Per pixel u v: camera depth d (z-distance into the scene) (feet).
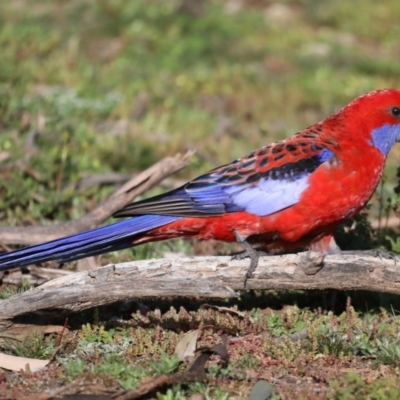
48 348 32.40
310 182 34.71
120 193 42.45
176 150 57.57
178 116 64.80
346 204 35.24
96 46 77.41
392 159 61.46
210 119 66.33
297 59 79.25
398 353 31.58
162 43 78.64
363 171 35.24
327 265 33.40
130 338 33.22
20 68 63.52
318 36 85.05
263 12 90.07
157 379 28.81
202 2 89.30
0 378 30.63
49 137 52.80
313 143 35.55
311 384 30.35
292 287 33.86
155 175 42.73
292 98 71.97
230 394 29.48
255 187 35.04
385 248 40.14
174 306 36.88
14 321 32.65
